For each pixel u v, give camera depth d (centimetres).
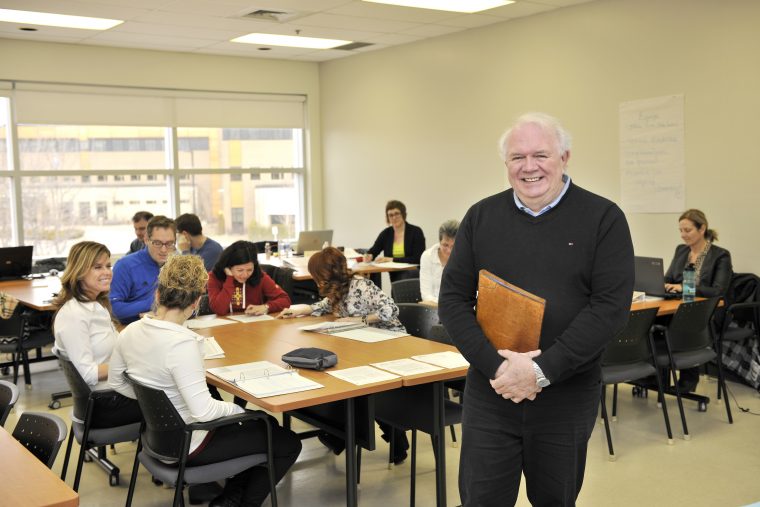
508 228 207
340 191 982
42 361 593
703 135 593
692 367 498
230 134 953
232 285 444
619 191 658
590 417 207
